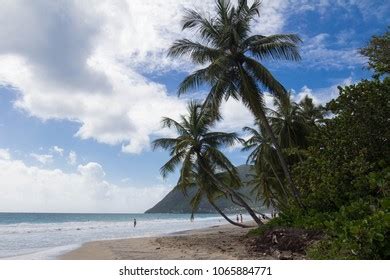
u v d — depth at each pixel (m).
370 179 9.95
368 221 7.22
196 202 29.78
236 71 19.30
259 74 18.84
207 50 19.25
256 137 31.44
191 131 24.80
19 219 87.06
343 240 7.48
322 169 12.56
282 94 19.06
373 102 11.65
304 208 14.16
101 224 60.91
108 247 17.89
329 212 12.25
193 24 19.55
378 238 6.62
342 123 12.22
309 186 13.50
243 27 19.30
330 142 12.65
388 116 11.62
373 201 10.05
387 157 11.36
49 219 90.50
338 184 11.86
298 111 28.73
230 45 19.14
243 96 19.08
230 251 13.13
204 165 24.36
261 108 18.83
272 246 11.69
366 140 11.78
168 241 20.47
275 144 18.72
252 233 16.77
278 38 18.89
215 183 26.59
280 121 28.69
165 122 25.00
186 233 31.44
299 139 27.77
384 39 14.52
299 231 11.59
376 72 13.62
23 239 27.42
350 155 11.95
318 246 8.95
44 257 14.89
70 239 27.45
